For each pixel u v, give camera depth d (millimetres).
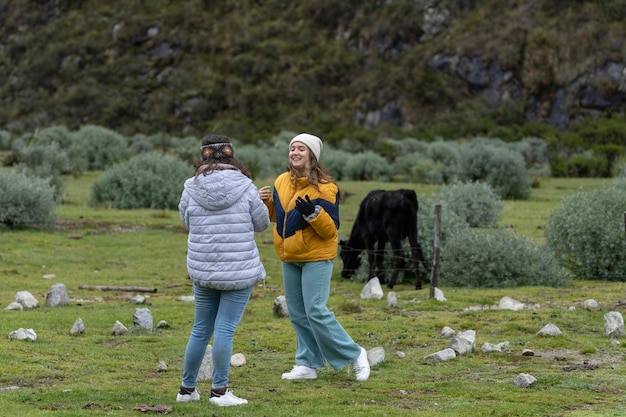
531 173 54656
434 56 112188
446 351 10828
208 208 8352
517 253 17578
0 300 15086
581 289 16875
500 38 110750
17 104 122625
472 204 27641
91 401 8508
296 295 9703
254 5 132125
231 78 117500
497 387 9344
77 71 125125
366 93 111188
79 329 12133
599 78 103750
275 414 8125
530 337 12195
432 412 8281
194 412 8148
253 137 102312
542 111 104625
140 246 23797
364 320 13414
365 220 18391
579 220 18922
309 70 118250
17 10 140125
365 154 55375
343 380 9711
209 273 8344
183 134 109688
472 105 105938
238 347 11586
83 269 19938
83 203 35438
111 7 134750
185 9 130000
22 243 23375
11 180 26281
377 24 121375
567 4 113250
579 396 8938
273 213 9758
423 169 49938
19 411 8031
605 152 60719
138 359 10703
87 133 59344
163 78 121125
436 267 15492
